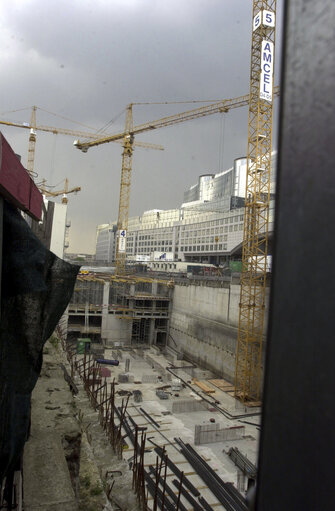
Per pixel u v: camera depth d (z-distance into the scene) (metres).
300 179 1.04
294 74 1.07
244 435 30.31
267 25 43.59
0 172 3.82
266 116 45.03
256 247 44.88
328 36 0.98
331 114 0.97
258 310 44.34
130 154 93.88
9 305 4.76
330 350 0.93
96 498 7.46
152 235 141.75
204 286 57.19
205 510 20.17
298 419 1.01
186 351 60.28
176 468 24.25
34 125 112.75
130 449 26.61
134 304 66.44
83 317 67.88
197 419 34.28
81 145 104.50
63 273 5.05
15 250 4.79
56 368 13.02
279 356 1.08
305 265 1.01
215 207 114.81
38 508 5.60
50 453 7.10
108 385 41.50
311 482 0.97
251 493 1.20
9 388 4.67
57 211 27.56
